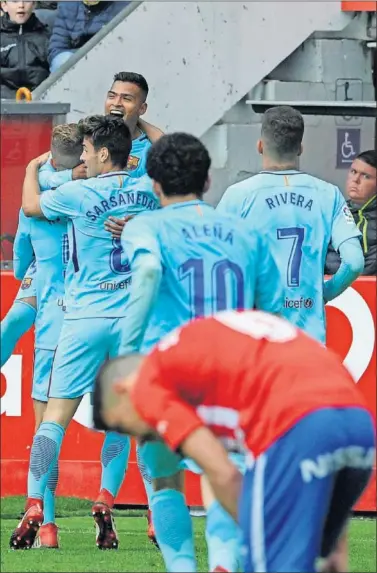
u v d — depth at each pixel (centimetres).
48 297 2197
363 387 2644
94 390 1299
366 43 3247
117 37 3117
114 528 2128
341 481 1262
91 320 2034
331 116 3098
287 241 1881
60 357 2066
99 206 2014
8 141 2714
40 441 2061
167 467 1552
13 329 2234
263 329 1276
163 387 1244
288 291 1884
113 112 2197
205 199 3183
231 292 1571
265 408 1230
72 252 2050
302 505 1212
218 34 3152
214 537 1448
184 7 3134
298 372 1238
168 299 1596
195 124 3158
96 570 1862
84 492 2684
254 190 1883
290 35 3177
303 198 1892
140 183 2034
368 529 2481
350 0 3189
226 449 1365
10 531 2366
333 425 1210
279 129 1886
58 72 3105
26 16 3328
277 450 1216
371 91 3253
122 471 2159
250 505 1224
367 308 2642
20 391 2680
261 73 3173
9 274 2653
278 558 1220
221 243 1583
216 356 1252
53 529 2127
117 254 2031
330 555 1373
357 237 1909
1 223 2719
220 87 3159
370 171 2680
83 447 2681
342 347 2648
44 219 2153
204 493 1485
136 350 1556
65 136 2159
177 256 1580
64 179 2128
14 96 3331
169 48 3136
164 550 1523
